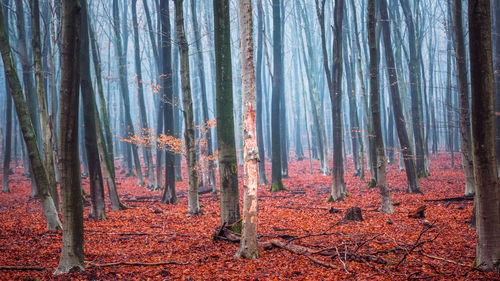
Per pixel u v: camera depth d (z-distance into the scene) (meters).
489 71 5.91
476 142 6.14
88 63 12.98
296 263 7.29
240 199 17.97
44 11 23.52
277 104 21.44
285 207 15.45
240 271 6.81
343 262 6.99
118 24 27.94
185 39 13.15
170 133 17.30
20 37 20.03
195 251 8.46
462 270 6.41
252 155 7.49
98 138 14.82
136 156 26.12
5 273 6.61
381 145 13.16
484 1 5.80
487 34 5.85
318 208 14.67
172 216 13.46
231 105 9.70
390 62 19.98
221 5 9.78
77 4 6.25
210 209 15.34
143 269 7.02
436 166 29.14
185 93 13.19
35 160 10.66
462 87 14.26
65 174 6.50
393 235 9.51
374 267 6.83
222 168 9.65
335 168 16.91
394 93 18.62
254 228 7.74
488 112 5.99
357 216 11.68
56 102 31.02
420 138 23.17
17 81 10.24
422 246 8.28
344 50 28.36
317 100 27.98
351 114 28.86
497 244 6.12
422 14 35.09
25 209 15.94
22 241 9.43
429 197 16.14
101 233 10.50
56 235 10.19
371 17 13.11
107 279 6.28
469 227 10.02
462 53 13.87
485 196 6.14
